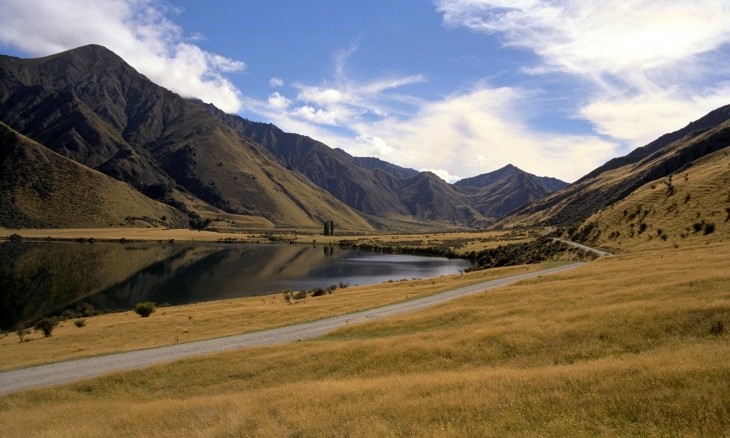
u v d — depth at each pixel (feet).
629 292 108.78
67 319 265.75
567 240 425.69
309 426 44.37
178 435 47.55
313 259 647.15
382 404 49.24
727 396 37.24
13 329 252.21
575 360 66.85
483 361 74.69
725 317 69.41
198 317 201.46
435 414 43.37
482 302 139.23
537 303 119.55
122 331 181.57
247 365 90.94
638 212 374.63
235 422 48.21
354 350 90.48
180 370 93.71
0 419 67.51
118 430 53.93
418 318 122.52
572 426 36.55
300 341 116.88
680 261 169.27
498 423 38.88
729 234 257.14
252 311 202.90
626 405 38.96
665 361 50.75
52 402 79.92
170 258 619.67
